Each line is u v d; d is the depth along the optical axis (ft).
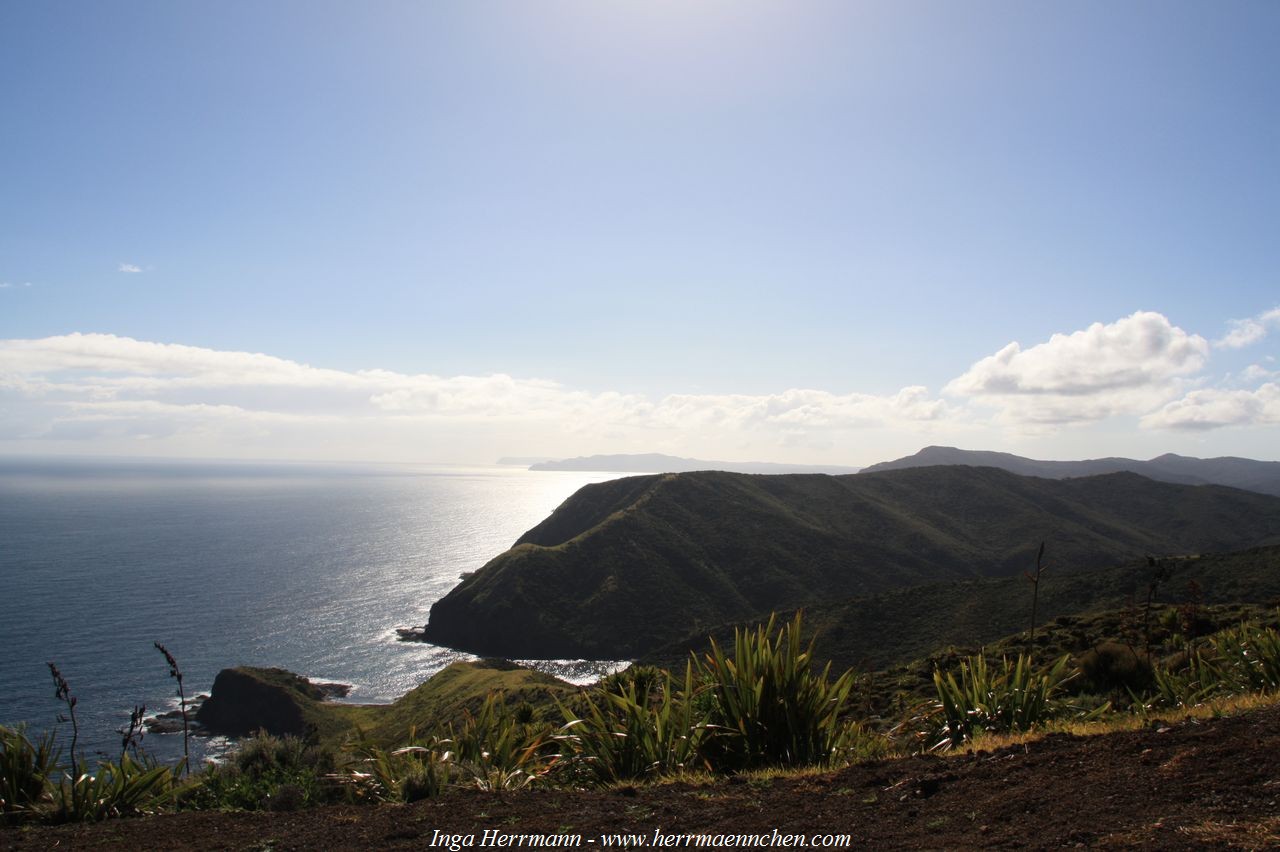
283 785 20.17
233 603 346.95
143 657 241.76
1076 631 73.97
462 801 17.58
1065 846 11.42
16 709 180.45
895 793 15.57
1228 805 12.01
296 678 200.34
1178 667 34.63
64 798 18.63
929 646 162.20
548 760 22.99
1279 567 149.38
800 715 21.18
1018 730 23.00
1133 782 13.92
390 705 185.16
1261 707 18.60
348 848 14.43
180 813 18.94
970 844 12.08
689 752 21.20
